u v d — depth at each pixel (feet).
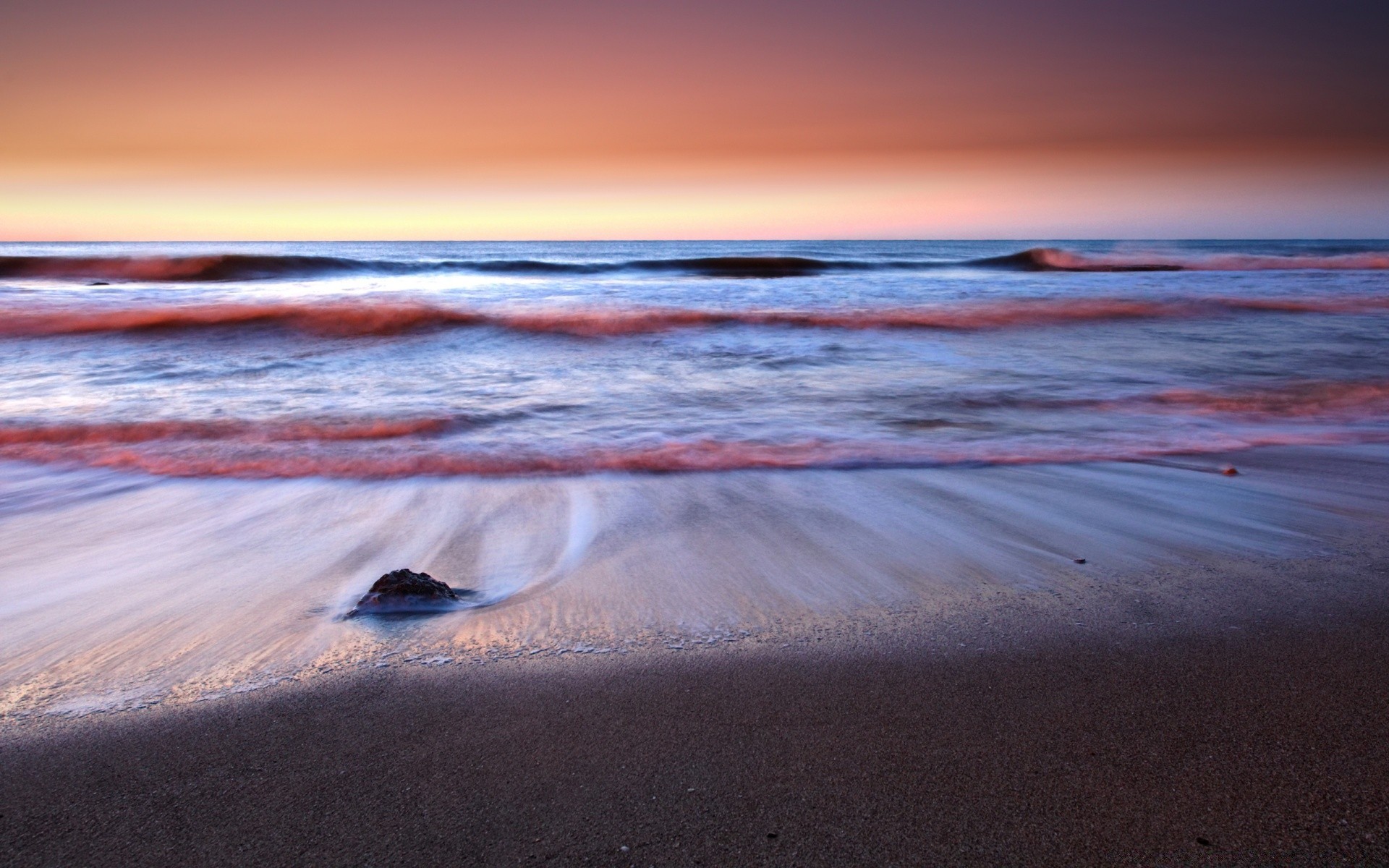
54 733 6.37
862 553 10.66
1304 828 5.11
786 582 9.62
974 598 9.07
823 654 7.69
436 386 24.04
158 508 12.89
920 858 4.86
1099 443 17.08
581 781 5.67
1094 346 31.76
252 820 5.29
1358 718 6.42
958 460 15.74
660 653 7.73
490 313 38.27
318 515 12.49
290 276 80.48
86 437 17.60
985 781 5.63
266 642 8.04
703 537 11.33
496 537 11.39
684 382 24.75
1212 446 16.84
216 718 6.59
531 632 8.24
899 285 61.11
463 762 5.93
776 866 4.80
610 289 57.98
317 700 6.88
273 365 27.91
